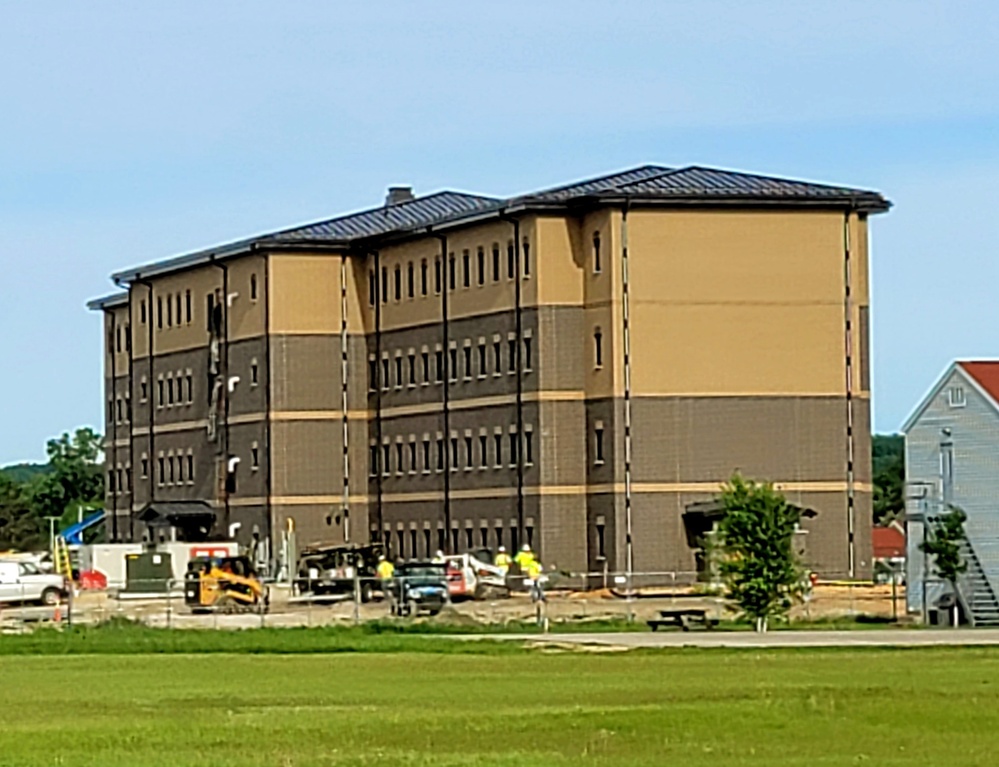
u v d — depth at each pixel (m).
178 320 167.25
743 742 42.28
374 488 151.12
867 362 132.12
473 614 107.44
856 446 131.00
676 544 128.50
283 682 61.69
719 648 77.19
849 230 131.00
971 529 112.25
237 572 119.44
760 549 96.12
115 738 44.28
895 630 95.25
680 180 132.00
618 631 94.50
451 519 141.50
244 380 155.75
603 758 39.78
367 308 152.62
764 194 129.25
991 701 50.91
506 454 135.62
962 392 113.56
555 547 131.12
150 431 172.00
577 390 131.75
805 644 79.81
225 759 40.12
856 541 130.62
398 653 77.00
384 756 40.41
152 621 102.75
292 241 151.62
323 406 152.12
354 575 118.94
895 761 38.81
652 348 128.62
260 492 153.12
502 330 136.00
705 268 129.25
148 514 165.00
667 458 128.62
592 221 130.88
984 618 110.25
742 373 129.50
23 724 47.97
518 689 57.31
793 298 130.12
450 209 154.12
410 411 146.62
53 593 128.62
